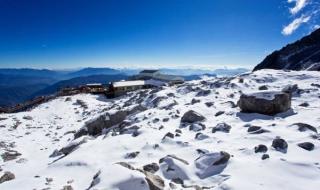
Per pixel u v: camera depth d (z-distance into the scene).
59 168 11.41
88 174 10.39
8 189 9.76
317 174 7.48
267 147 9.80
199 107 19.05
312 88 20.52
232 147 10.52
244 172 8.09
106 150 12.64
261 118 14.50
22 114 39.91
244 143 10.80
